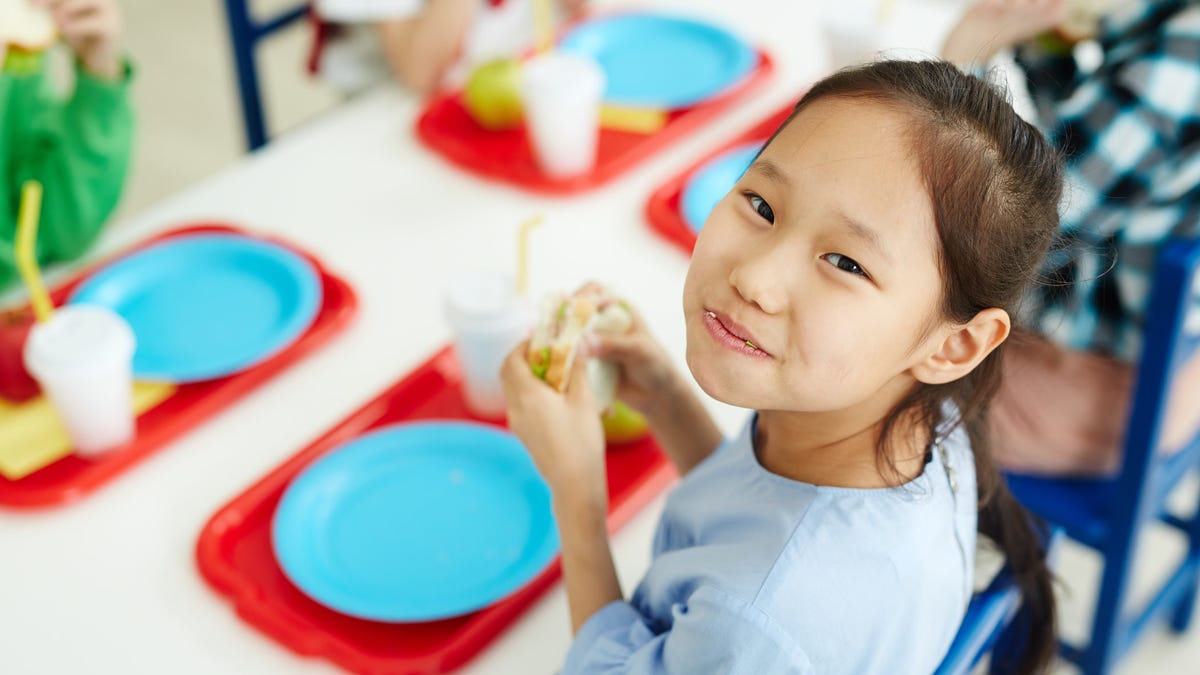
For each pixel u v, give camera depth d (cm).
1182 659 181
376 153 164
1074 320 133
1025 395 138
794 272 69
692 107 170
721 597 73
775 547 75
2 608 104
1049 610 95
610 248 146
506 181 157
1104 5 136
